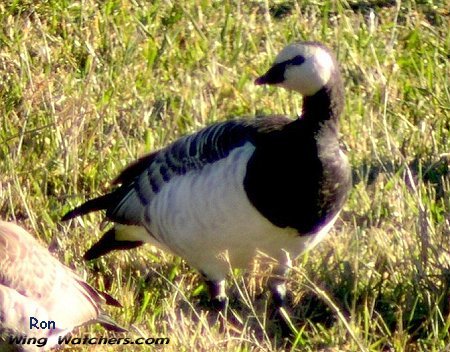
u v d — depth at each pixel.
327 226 11.47
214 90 15.41
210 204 11.20
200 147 11.48
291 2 17.36
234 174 11.12
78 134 13.93
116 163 13.87
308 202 11.05
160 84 15.61
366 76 15.53
